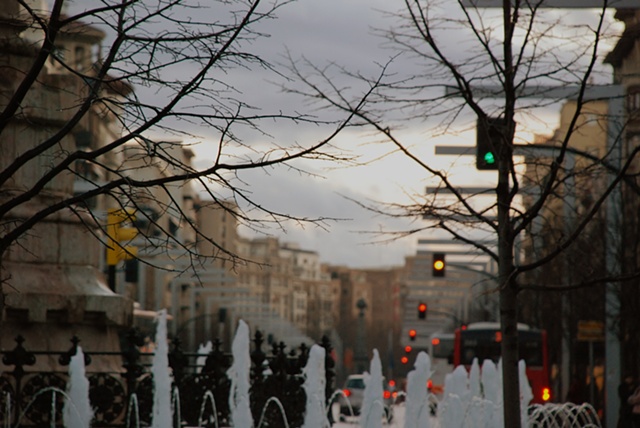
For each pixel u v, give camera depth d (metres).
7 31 21.42
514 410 19.73
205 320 130.38
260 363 22.03
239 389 21.81
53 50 14.99
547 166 22.20
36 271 22.30
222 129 15.08
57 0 15.10
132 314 23.20
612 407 50.91
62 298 22.23
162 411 21.22
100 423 20.86
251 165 15.08
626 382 38.50
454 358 66.00
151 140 15.16
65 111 22.33
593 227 49.88
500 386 33.12
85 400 20.38
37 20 15.24
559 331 71.31
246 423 21.67
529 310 76.06
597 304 62.06
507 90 21.09
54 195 22.59
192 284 112.25
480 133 22.77
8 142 21.97
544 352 63.88
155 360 21.38
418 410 28.39
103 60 15.73
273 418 21.95
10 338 21.97
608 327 51.47
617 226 50.22
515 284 20.06
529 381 63.69
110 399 20.88
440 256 66.75
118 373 21.33
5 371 20.92
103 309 22.67
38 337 22.22
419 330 185.50
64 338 22.45
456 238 21.06
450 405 32.41
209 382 21.64
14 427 20.02
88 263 23.00
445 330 170.50
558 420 40.38
